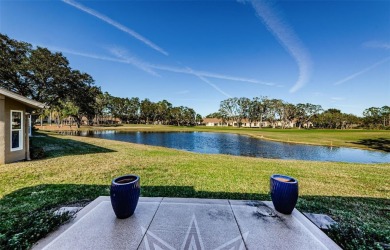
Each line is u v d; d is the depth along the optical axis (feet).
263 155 51.52
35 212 10.19
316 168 27.12
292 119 262.67
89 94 81.46
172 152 39.14
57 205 12.17
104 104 207.72
